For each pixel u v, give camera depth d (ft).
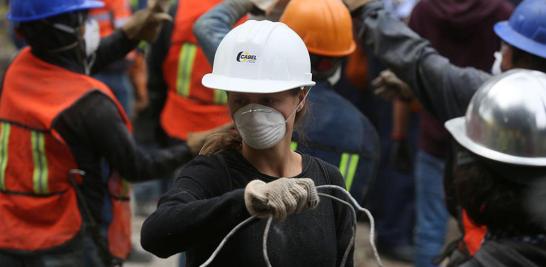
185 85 20.75
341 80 26.91
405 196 25.57
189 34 20.53
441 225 21.04
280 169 10.03
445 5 20.76
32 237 15.02
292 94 9.89
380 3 15.30
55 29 15.03
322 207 10.14
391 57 14.82
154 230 9.32
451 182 14.62
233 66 9.82
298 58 9.98
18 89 15.12
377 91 17.19
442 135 20.61
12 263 15.16
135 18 17.19
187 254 10.09
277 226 9.76
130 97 26.16
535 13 14.52
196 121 20.74
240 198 8.82
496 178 10.30
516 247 9.89
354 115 14.49
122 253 15.69
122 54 17.30
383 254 25.98
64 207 15.07
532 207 9.98
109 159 15.03
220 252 9.70
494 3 20.53
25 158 14.97
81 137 14.85
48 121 14.70
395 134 22.53
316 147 14.02
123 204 15.66
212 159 9.93
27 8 14.94
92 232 15.19
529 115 10.46
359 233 27.71
